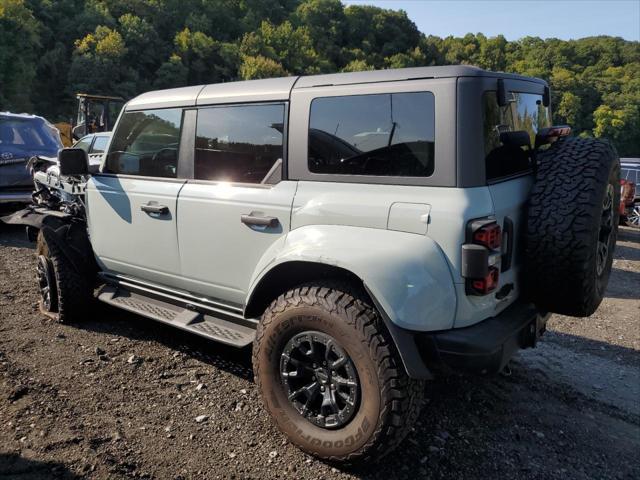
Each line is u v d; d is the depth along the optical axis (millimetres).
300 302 2732
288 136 3061
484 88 2596
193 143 3586
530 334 2896
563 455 3018
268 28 122438
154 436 2973
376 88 2752
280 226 3018
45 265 4578
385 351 2484
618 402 3752
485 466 2852
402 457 2875
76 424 3029
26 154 8758
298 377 2844
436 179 2537
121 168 4148
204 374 3764
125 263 4117
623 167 15922
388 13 141375
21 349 4008
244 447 2910
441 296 2430
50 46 94375
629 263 9422
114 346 4160
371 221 2652
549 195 2730
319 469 2738
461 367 2438
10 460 2678
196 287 3629
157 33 107062
